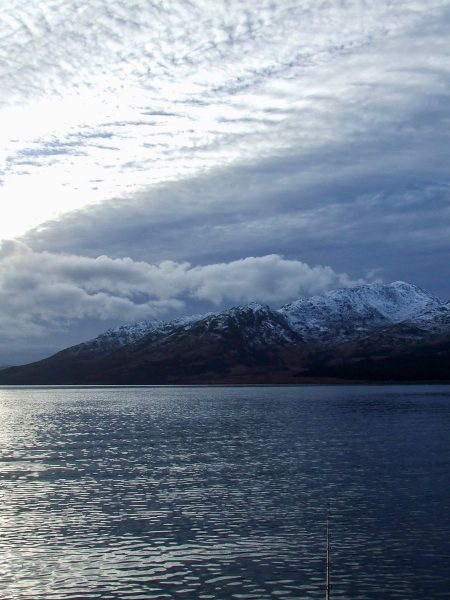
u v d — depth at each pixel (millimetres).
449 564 33656
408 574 32375
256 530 39750
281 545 36781
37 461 68938
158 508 45625
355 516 42844
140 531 39750
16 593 30328
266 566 33531
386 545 36688
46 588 30891
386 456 69750
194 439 89812
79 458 71125
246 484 54156
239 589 30672
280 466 63656
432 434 92438
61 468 63938
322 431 98812
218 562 34125
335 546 36531
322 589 30594
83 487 53594
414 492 50156
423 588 30719
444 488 51594
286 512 44156
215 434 96562
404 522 41312
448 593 30156
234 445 81750
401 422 113375
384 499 47750
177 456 72000
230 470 61656
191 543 37281
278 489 51875
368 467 62250
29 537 38625
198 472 60750
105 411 159250
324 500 47562
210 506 46094
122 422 122625
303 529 39938
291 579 31797
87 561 34344
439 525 40594
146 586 31062
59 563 34062
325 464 64562
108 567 33469
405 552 35500
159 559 34594
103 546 36812
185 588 30828
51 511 45000
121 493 50969
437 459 67125
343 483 54031
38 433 101250
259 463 65875
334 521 41625
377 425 108188
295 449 76875
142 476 58781
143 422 121438
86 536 38750
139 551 35875
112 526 40906
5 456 73188
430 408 151625
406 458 68062
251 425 111812
